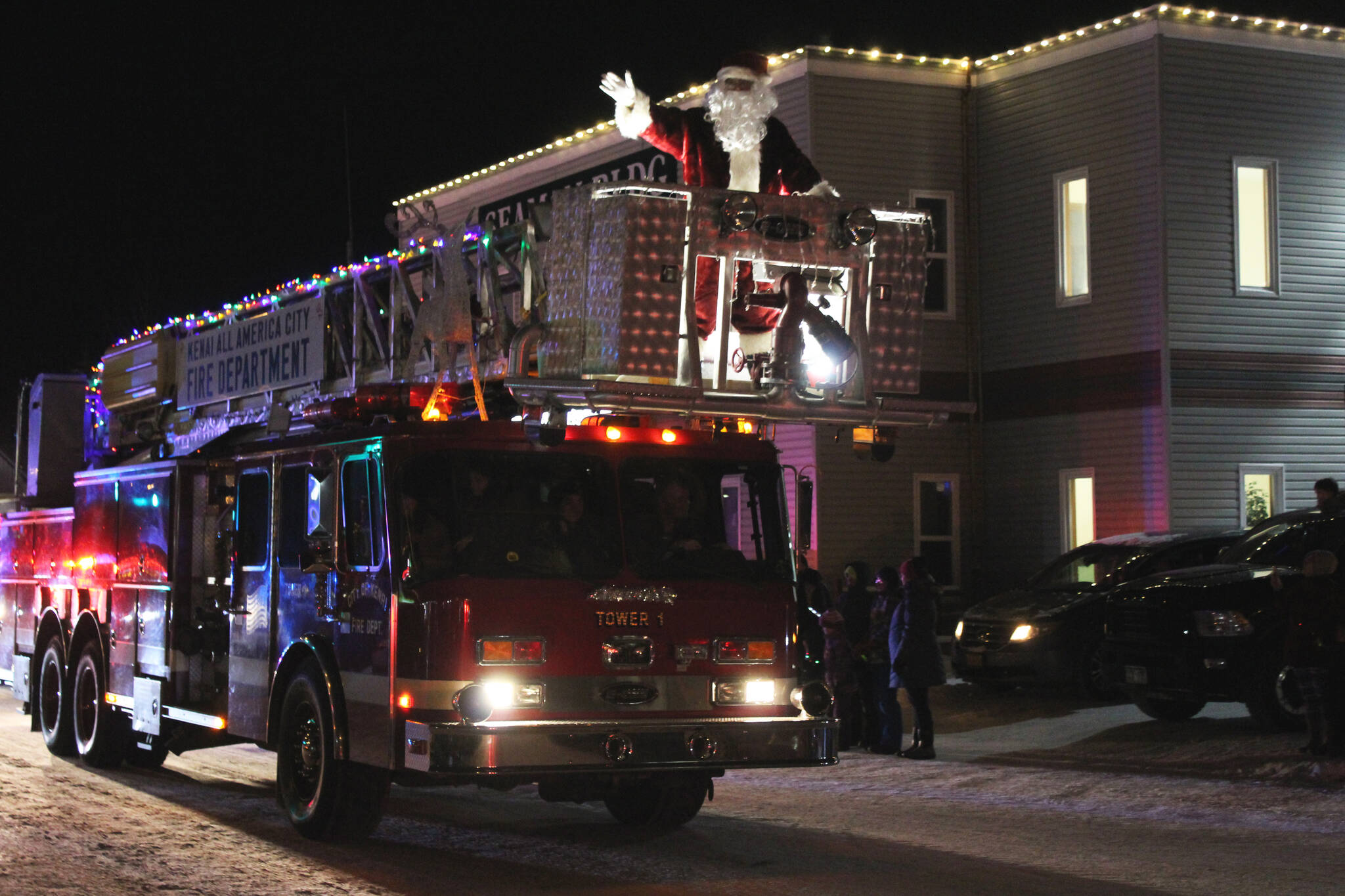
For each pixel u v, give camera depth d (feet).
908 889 32.12
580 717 34.37
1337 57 91.45
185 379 59.52
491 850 37.40
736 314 36.29
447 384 38.29
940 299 97.45
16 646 65.00
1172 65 86.99
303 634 39.45
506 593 34.14
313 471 38.73
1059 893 31.58
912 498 96.17
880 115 95.35
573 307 35.35
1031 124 94.43
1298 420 89.81
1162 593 54.49
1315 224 90.58
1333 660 46.50
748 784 48.96
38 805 44.73
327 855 36.76
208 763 55.42
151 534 49.19
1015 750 53.98
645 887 32.63
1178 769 47.85
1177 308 86.69
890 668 54.39
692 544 36.70
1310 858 34.81
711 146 38.70
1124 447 88.79
